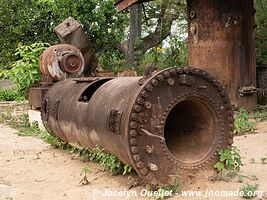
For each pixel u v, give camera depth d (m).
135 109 5.69
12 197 6.04
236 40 13.77
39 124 12.19
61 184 6.61
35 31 22.06
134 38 24.83
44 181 6.83
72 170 7.45
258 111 13.95
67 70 11.88
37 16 21.59
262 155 8.16
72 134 8.00
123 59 25.41
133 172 6.80
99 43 22.88
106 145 6.64
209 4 13.91
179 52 22.05
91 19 22.17
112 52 24.31
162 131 5.83
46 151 9.20
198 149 6.30
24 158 8.55
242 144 9.26
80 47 14.05
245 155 8.18
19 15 21.75
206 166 6.16
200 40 14.16
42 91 11.83
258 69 16.39
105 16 22.47
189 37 14.58
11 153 9.12
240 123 10.77
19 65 13.13
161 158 5.84
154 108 5.79
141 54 24.92
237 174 6.64
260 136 10.13
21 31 21.73
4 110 17.58
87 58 14.41
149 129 5.78
